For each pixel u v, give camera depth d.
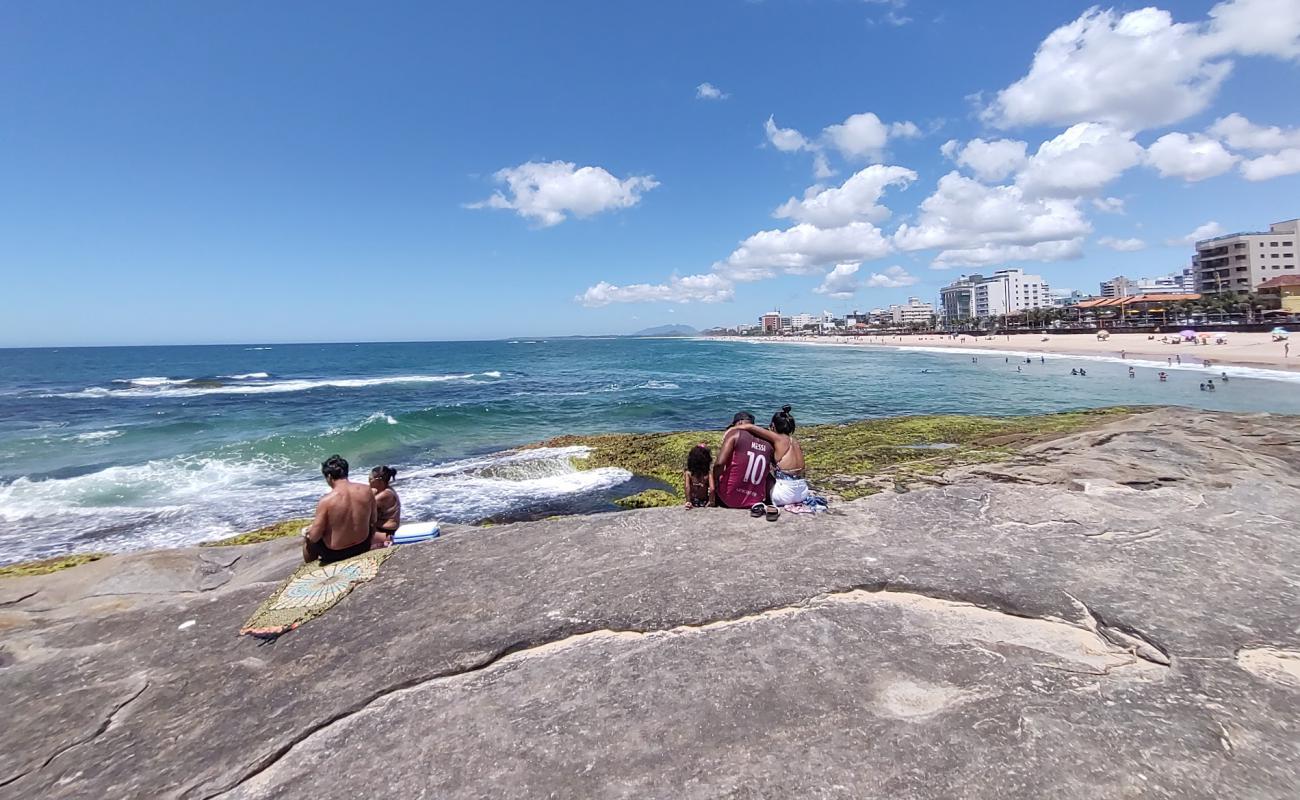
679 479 14.72
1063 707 2.68
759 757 2.46
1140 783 2.24
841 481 11.88
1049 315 117.81
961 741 2.49
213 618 4.06
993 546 4.50
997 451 13.73
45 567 9.39
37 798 2.52
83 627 4.02
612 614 3.70
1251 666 2.93
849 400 32.72
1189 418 15.18
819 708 2.75
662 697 2.89
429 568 4.60
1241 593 3.65
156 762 2.70
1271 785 2.20
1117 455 11.05
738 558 4.47
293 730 2.84
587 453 17.39
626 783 2.37
